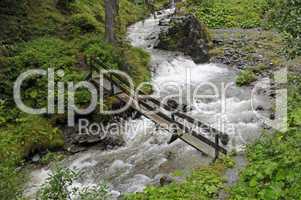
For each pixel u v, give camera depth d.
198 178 10.80
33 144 13.55
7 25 18.95
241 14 30.80
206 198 9.88
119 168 12.45
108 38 19.36
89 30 21.27
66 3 22.86
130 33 25.88
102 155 13.39
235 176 10.81
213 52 23.03
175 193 10.12
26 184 11.34
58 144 13.90
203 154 12.39
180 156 12.68
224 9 31.50
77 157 13.35
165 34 23.48
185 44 22.86
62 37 20.19
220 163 11.54
